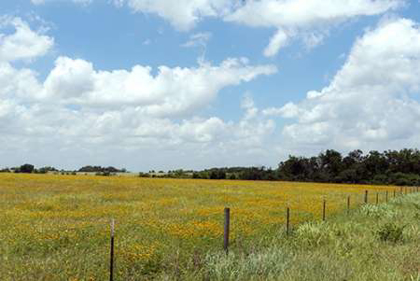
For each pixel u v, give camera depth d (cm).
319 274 828
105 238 1208
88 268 862
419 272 845
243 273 832
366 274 852
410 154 10550
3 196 2889
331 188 5594
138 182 5503
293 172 11262
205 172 9969
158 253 972
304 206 2473
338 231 1362
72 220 1686
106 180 5847
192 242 1163
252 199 3039
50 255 1002
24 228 1352
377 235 1323
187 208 2255
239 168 11488
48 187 4009
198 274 834
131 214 1936
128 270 873
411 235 1343
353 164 10931
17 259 930
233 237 1251
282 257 921
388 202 3044
